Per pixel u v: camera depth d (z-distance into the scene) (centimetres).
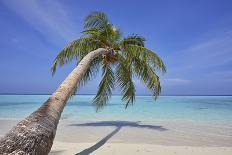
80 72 746
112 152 925
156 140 1227
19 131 308
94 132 1455
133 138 1271
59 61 1232
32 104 4766
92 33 1259
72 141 1182
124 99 1395
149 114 2703
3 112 2800
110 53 1276
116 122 1950
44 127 340
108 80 1380
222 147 1055
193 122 1962
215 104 5147
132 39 1306
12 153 271
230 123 1892
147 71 1277
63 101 511
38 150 295
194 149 996
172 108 3762
